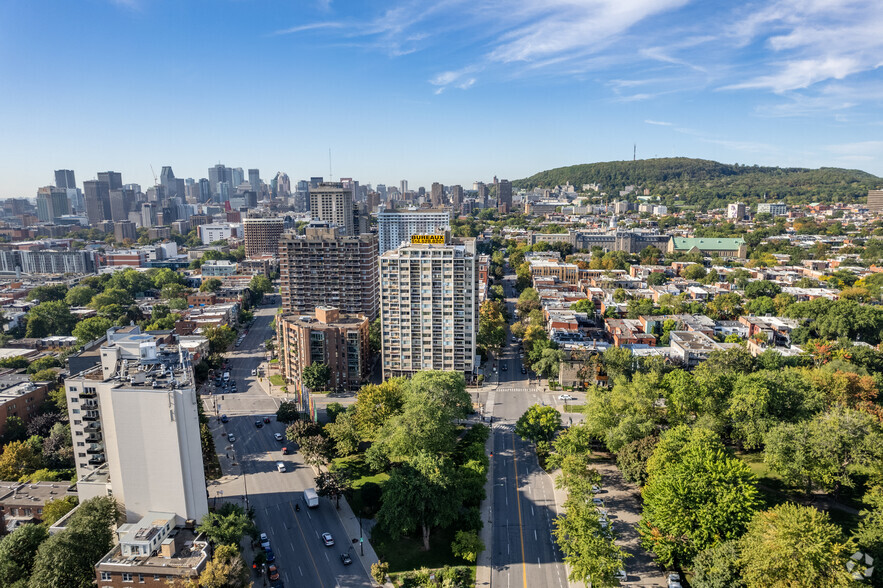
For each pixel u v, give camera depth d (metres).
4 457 167.38
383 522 142.38
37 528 128.50
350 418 193.25
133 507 131.12
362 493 163.00
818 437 143.38
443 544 143.38
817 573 99.88
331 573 132.25
